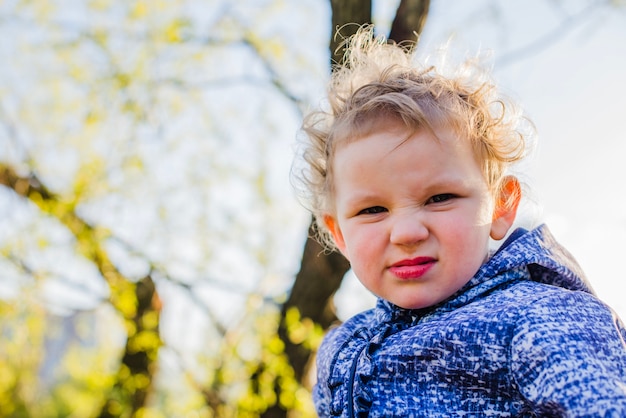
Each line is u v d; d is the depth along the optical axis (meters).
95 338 4.79
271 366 3.49
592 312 1.04
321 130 1.36
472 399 1.07
